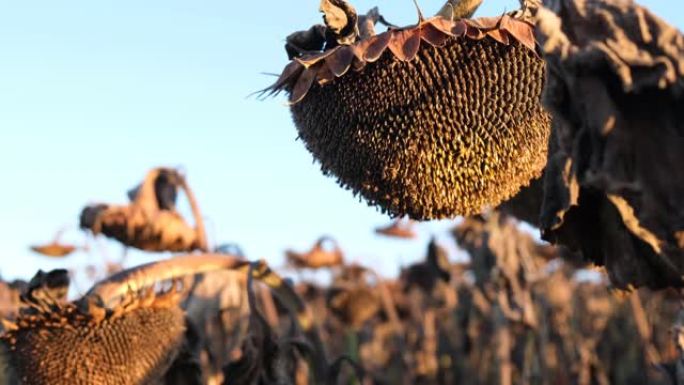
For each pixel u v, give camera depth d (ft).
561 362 35.35
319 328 18.78
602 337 39.19
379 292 35.58
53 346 15.11
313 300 37.86
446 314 40.16
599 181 9.20
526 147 11.15
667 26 9.10
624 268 9.68
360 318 31.89
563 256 32.89
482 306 33.50
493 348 33.68
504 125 11.06
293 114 11.89
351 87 11.23
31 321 15.17
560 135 9.49
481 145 11.06
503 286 31.32
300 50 11.85
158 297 15.67
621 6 9.30
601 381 35.55
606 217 9.75
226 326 19.22
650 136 9.19
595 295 42.96
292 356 18.92
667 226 9.17
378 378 36.68
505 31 11.09
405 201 11.30
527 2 11.26
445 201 11.22
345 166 11.38
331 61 11.17
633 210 9.22
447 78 11.06
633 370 37.45
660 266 9.48
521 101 11.10
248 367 16.98
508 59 11.10
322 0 11.58
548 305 34.55
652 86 9.00
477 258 31.91
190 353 17.15
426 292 40.57
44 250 26.00
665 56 9.02
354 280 34.91
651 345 35.22
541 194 12.60
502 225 31.53
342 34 11.61
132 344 15.33
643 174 9.18
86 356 15.11
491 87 11.09
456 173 11.10
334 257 36.27
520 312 31.17
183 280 18.98
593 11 9.33
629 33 9.19
